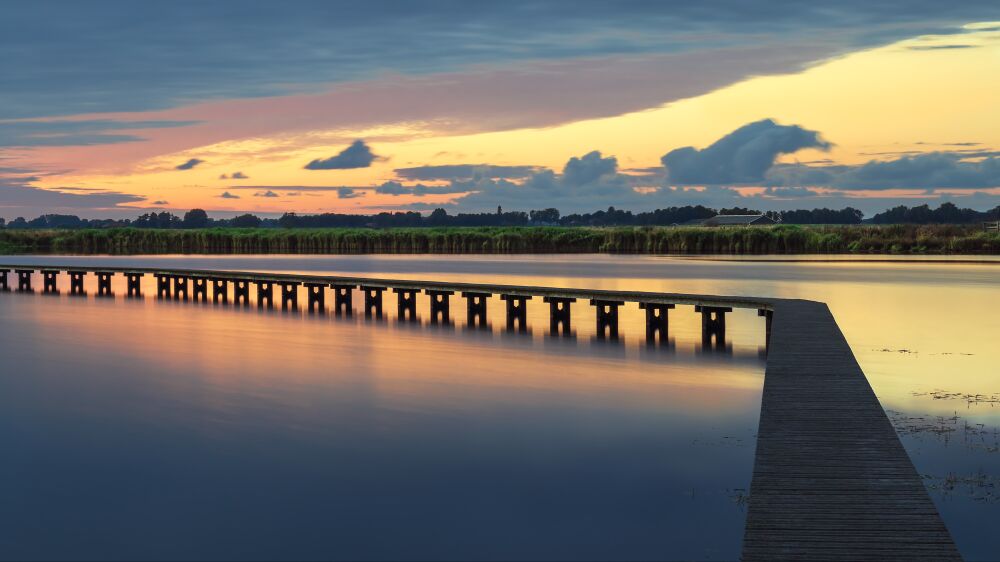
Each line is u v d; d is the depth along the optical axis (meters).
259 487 14.05
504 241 105.88
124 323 36.66
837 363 18.09
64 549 11.76
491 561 11.20
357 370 24.20
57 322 37.06
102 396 20.92
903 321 34.31
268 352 27.77
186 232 116.56
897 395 19.91
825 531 9.24
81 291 54.88
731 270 67.44
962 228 91.56
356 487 14.00
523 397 20.42
